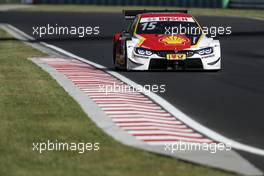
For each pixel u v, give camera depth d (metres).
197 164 27.39
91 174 25.44
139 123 36.41
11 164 27.11
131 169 26.36
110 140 31.56
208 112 40.72
